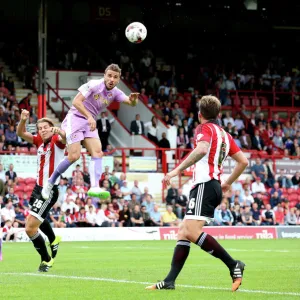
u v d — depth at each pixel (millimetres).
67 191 65000
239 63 107625
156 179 77125
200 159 20344
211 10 100188
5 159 70750
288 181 80500
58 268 30641
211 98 21078
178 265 21453
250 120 90438
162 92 91688
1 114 75438
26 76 87125
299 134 91438
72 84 91438
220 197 20953
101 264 33469
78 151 27109
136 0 94688
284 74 107812
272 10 98625
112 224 65438
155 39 104000
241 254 42500
